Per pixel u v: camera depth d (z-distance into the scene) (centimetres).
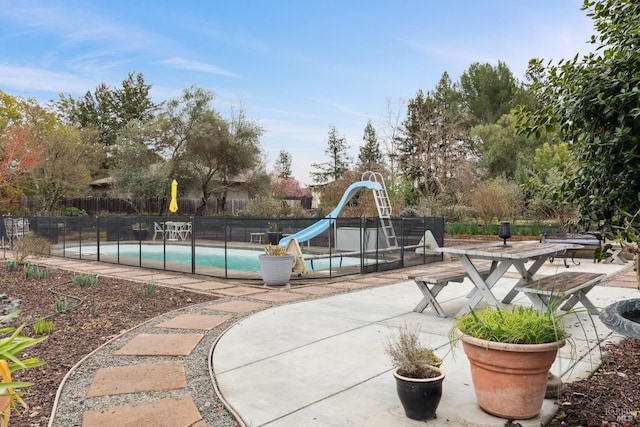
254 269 1181
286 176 4931
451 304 605
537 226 1566
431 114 2944
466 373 344
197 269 977
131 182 2338
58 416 276
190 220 950
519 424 259
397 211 1931
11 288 749
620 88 225
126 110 3859
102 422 267
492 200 1738
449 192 2567
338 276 887
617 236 235
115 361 381
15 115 2275
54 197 2122
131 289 741
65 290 727
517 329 261
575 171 272
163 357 391
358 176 2581
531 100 3069
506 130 2880
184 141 2583
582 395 298
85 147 2584
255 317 529
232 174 2730
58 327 498
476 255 501
